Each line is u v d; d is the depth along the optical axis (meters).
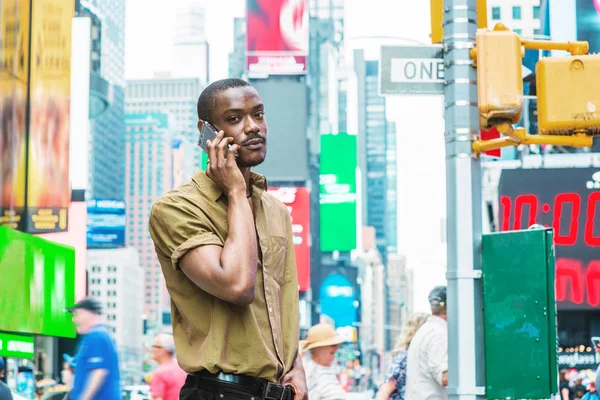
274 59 44.94
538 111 6.03
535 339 5.45
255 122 3.38
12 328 16.25
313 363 8.62
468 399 5.62
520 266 5.54
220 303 3.22
